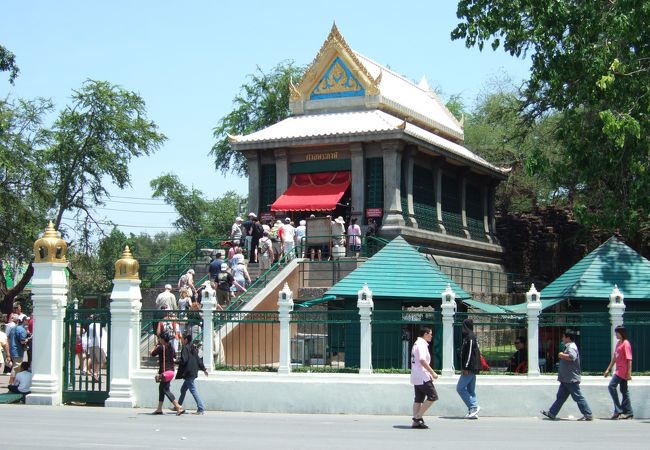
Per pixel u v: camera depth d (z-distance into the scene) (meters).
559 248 46.25
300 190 37.53
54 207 51.00
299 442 15.25
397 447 14.60
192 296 28.69
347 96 39.50
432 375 17.80
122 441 15.22
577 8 26.34
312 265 31.03
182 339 22.47
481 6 27.22
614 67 24.78
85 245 52.22
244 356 25.69
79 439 15.49
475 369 19.62
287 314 21.55
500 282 45.25
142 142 51.72
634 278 25.22
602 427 18.11
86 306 25.84
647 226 38.28
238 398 21.25
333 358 24.41
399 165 36.25
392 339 23.52
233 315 23.03
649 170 25.80
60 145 50.34
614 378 19.88
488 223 46.25
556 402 19.70
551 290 26.42
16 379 23.19
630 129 23.98
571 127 27.05
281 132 38.44
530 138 50.19
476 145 56.00
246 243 34.69
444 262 38.81
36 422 18.31
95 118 50.78
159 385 20.48
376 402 20.69
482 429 17.66
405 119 41.81
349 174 37.03
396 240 26.05
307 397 20.95
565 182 31.16
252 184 38.62
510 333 33.12
